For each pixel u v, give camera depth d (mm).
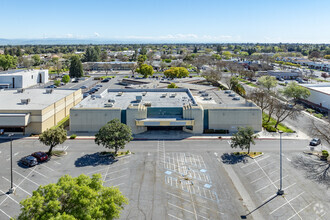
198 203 36562
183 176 44156
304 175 44938
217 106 73938
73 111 66750
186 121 65000
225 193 39156
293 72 170500
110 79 168500
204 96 87625
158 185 41094
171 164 48781
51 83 145125
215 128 68688
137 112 65438
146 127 67375
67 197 25578
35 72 137875
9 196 37594
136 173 44969
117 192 28031
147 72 161375
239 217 33750
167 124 64812
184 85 117438
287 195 38812
